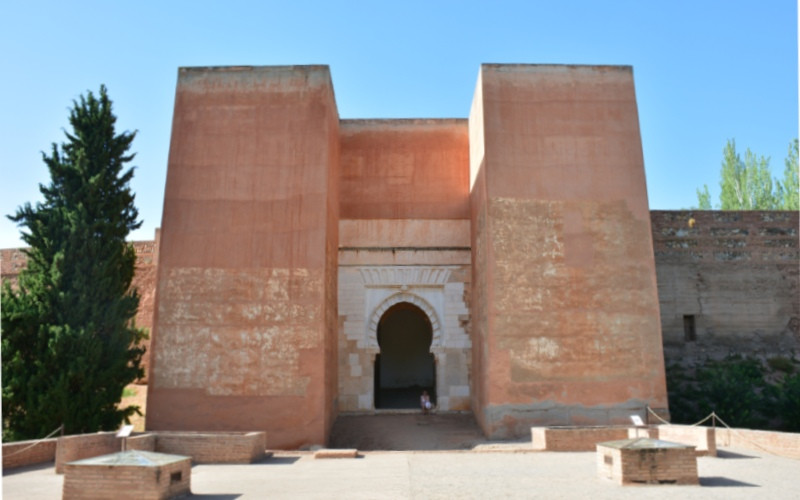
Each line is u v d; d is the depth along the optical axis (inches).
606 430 428.1
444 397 610.5
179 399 492.4
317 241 517.0
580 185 531.5
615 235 523.8
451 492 269.9
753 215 704.4
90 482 253.4
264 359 498.3
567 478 306.3
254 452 398.0
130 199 531.2
